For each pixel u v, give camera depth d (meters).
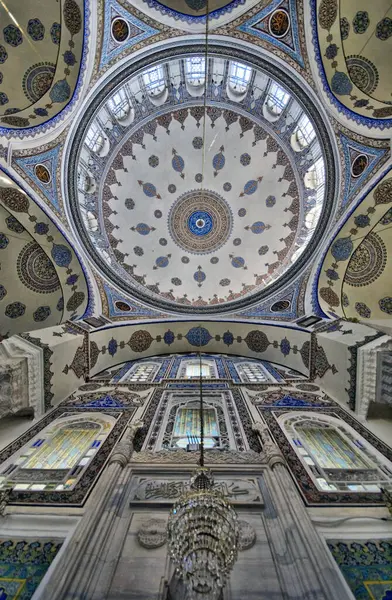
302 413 5.82
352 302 7.96
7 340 6.19
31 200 7.33
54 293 8.58
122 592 2.60
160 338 9.90
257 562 2.85
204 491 2.41
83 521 3.12
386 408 5.85
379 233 7.24
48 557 2.96
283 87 7.20
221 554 2.08
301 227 9.91
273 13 6.37
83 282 8.97
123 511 3.40
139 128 9.65
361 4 5.70
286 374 8.12
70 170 7.84
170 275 11.15
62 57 6.50
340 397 6.31
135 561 2.87
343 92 6.44
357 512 3.43
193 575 2.02
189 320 9.75
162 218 11.04
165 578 2.71
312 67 6.57
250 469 4.07
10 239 7.79
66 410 6.12
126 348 9.42
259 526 3.22
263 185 10.37
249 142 9.93
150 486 3.80
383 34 5.80
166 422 5.59
